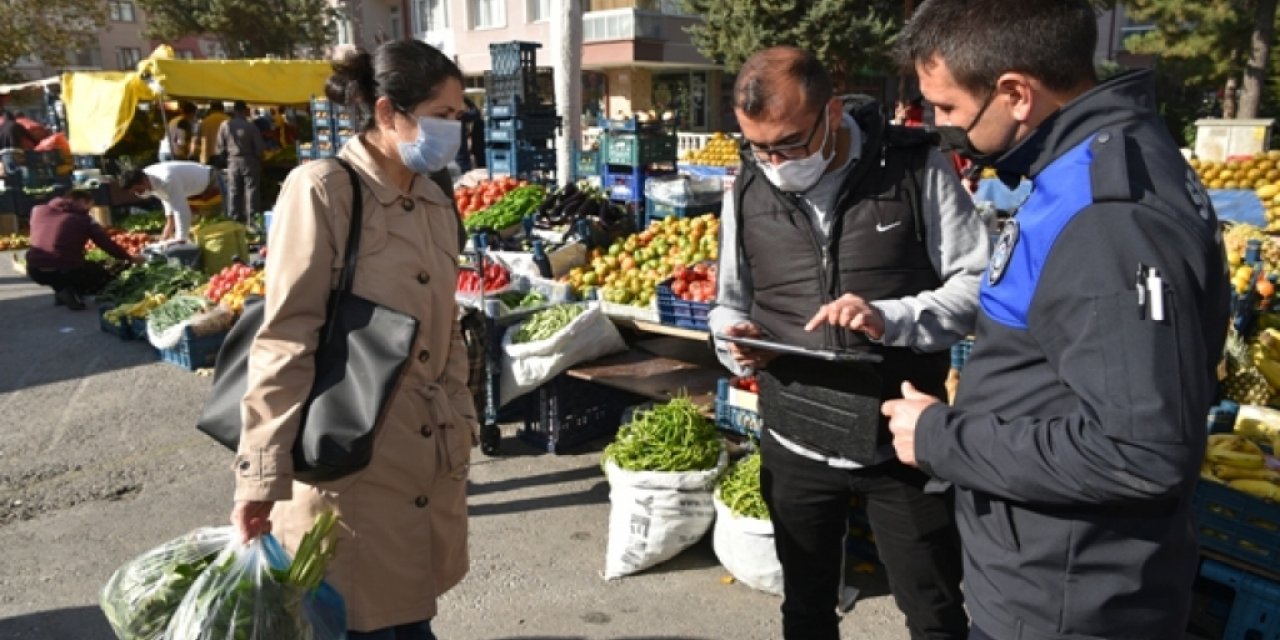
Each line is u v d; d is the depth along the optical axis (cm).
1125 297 126
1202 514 307
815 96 211
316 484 203
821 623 260
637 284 534
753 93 212
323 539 200
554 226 681
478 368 473
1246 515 296
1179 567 144
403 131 204
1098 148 136
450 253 224
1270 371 423
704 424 390
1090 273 129
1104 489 128
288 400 194
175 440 545
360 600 209
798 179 223
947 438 150
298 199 197
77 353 745
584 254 626
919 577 235
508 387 490
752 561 348
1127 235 127
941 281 233
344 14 3309
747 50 2194
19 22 2841
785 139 213
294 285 194
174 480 487
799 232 234
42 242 898
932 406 157
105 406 608
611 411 529
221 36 3120
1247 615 295
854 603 348
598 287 576
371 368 194
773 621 337
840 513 250
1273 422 362
